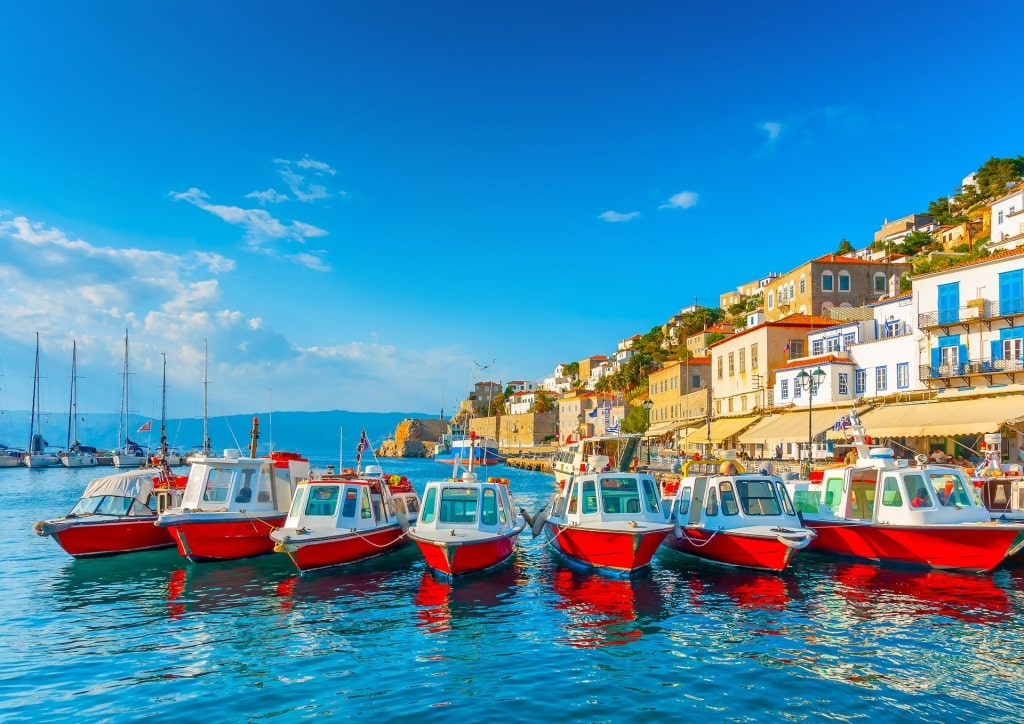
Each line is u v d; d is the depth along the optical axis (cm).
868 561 2175
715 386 6500
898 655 1328
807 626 1520
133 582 2033
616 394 8712
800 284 6506
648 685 1195
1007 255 3766
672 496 3041
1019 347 3684
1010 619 1555
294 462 2605
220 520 2288
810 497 2523
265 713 1097
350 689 1190
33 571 2209
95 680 1241
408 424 16938
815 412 4525
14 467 9638
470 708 1107
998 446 3111
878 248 9819
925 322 4138
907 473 2117
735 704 1113
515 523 2428
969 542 1952
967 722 1045
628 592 1855
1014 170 10619
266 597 1833
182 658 1353
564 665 1296
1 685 1220
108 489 2606
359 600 1794
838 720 1055
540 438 12212
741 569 2108
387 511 2461
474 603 1753
